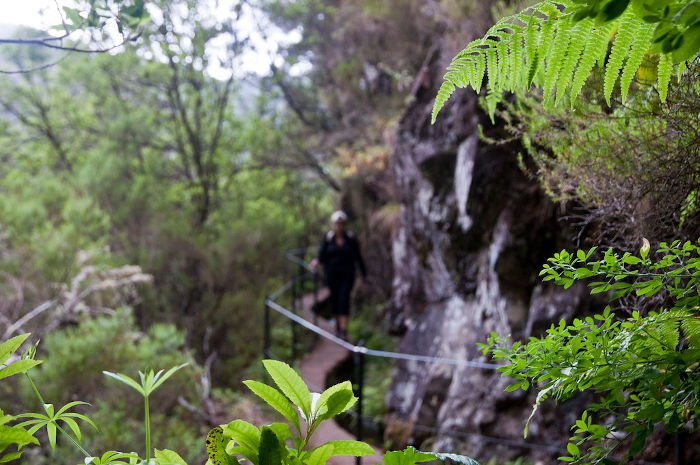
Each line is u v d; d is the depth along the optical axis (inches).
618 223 88.4
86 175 398.3
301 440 37.4
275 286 432.1
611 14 31.5
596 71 78.5
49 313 257.9
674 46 31.0
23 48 500.4
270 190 513.7
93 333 231.8
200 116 470.6
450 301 265.9
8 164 516.1
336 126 557.6
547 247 181.5
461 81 52.2
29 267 266.8
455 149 239.9
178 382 240.8
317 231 624.1
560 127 92.0
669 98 72.9
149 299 368.5
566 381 44.4
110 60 458.9
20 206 302.2
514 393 194.5
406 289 346.9
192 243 397.4
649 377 41.5
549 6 43.9
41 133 518.9
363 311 448.5
